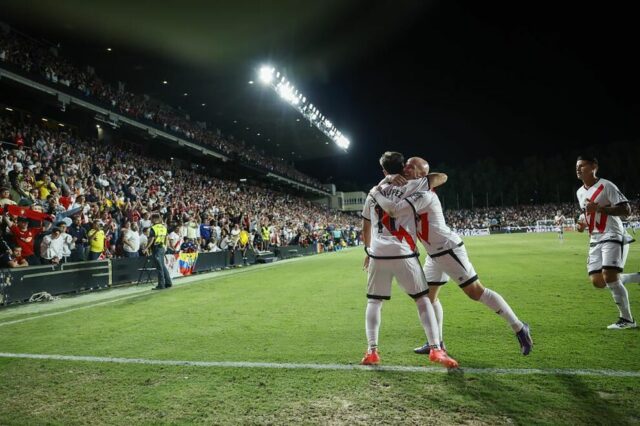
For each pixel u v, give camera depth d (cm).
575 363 343
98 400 308
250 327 538
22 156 1438
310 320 568
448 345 414
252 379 338
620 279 462
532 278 898
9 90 2019
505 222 6028
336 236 3606
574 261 1270
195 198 2388
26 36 2375
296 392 307
